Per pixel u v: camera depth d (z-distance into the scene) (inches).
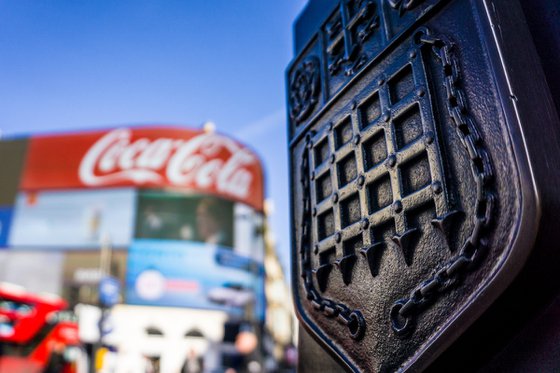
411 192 29.6
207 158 967.6
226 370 853.8
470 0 28.3
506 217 23.6
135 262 896.9
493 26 26.5
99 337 541.3
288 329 1341.0
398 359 28.7
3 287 447.2
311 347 41.7
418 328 27.6
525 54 27.0
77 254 937.5
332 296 36.5
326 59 43.2
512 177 23.7
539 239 22.2
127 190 957.2
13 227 966.4
